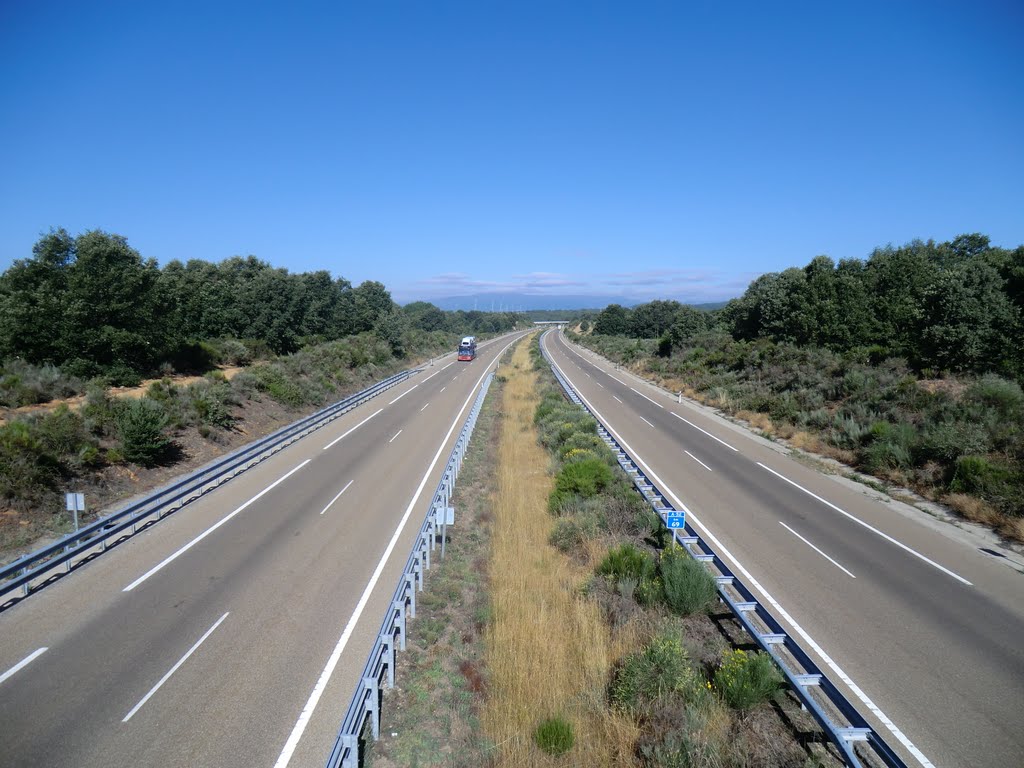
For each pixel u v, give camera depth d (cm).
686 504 1712
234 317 4831
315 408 3334
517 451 2431
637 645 966
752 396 3362
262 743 714
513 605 1095
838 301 3972
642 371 5512
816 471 2161
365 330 6362
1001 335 2514
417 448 2392
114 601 1052
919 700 830
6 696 774
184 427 2228
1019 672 902
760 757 713
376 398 3809
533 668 903
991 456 1802
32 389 2216
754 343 4369
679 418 3238
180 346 3525
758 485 1942
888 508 1728
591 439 2308
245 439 2441
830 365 3241
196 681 825
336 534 1412
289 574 1183
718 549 1380
